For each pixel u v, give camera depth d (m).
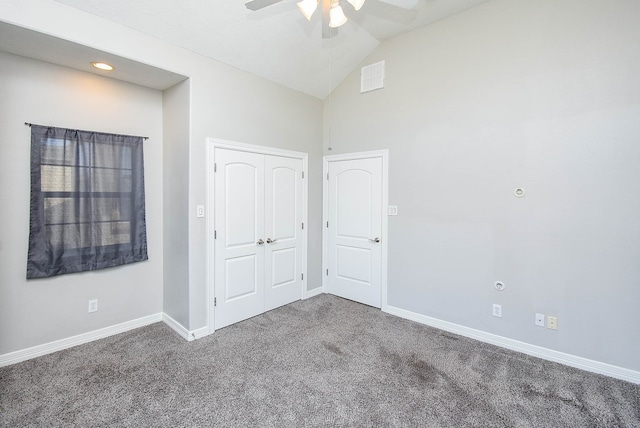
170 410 1.93
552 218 2.51
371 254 3.75
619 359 2.29
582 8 2.34
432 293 3.22
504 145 2.72
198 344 2.79
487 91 2.80
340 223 4.07
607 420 1.86
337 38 3.25
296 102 3.83
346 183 3.97
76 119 2.68
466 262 2.98
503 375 2.33
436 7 2.88
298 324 3.25
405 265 3.42
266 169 3.52
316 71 3.63
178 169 2.98
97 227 2.80
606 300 2.32
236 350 2.69
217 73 3.01
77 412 1.90
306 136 3.98
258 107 3.39
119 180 2.92
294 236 3.89
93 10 2.23
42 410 1.91
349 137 3.91
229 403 2.00
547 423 1.83
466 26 2.92
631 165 2.20
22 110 2.43
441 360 2.54
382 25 3.19
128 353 2.62
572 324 2.46
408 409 1.95
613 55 2.24
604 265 2.32
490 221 2.82
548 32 2.49
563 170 2.45
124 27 2.40
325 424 1.82
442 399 2.05
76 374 2.30
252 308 3.43
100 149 2.79
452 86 3.02
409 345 2.80
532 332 2.63
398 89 3.42
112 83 2.87
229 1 2.48
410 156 3.34
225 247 3.15
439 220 3.14
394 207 3.50
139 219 3.06
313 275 4.16
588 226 2.37
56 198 2.58
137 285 3.12
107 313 2.92
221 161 3.08
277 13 2.72
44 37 2.12
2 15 1.91
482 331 2.90
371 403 2.01
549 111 2.50
